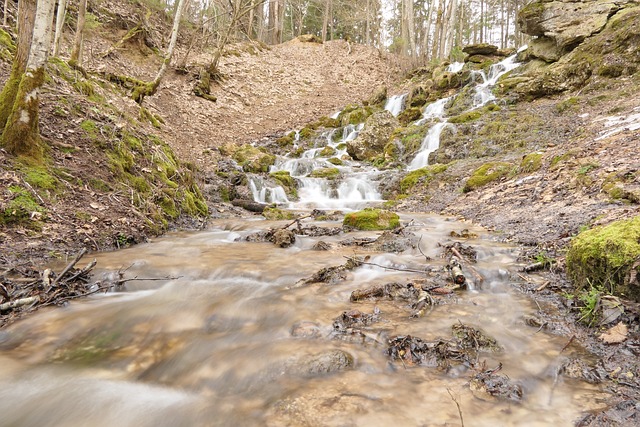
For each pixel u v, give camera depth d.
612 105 10.62
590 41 14.05
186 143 13.30
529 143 10.61
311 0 36.59
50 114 6.82
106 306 3.51
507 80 15.54
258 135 17.16
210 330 3.12
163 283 4.15
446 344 2.67
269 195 11.14
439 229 6.50
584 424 1.92
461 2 30.89
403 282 3.98
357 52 30.41
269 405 2.15
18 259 4.25
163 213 7.00
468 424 1.95
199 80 18.22
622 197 5.26
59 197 5.54
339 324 3.04
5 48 8.41
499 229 5.93
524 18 16.45
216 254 5.27
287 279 4.20
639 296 2.77
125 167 7.02
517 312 3.25
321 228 6.90
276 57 27.19
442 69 20.64
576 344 2.70
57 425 2.10
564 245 4.43
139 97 13.16
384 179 11.78
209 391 2.35
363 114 18.36
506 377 2.31
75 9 15.84
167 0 23.73
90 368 2.61
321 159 14.29
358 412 2.04
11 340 2.90
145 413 2.16
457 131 12.80
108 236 5.42
